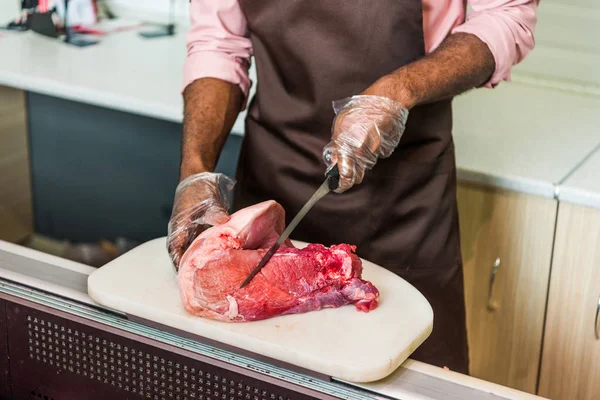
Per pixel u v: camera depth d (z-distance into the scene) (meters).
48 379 1.09
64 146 2.67
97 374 1.05
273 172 1.52
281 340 1.03
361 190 1.47
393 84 1.26
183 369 1.00
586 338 1.77
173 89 2.05
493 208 1.76
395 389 0.94
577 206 1.66
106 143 2.60
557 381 1.85
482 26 1.37
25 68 2.14
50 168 2.73
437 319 1.54
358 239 1.50
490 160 1.75
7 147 2.62
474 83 1.35
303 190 1.50
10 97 2.57
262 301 1.07
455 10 1.43
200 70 1.51
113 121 2.55
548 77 2.16
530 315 1.82
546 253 1.74
